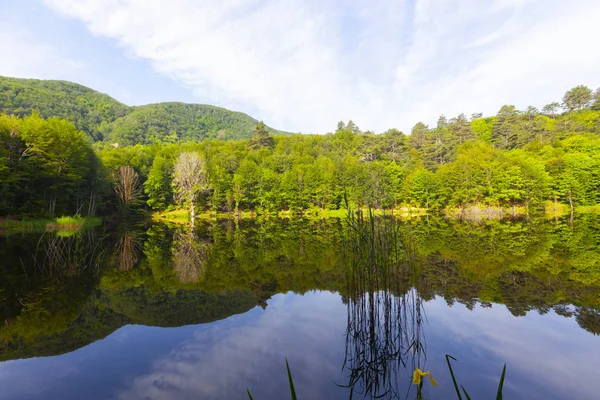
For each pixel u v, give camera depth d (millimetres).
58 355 5277
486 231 23781
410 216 42562
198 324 6695
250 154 69812
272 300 8375
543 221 31656
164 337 6008
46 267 12477
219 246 18875
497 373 4484
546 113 83625
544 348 5258
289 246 18484
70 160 31609
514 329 6039
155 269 12430
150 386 4254
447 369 4617
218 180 49812
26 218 26984
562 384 4199
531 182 41812
